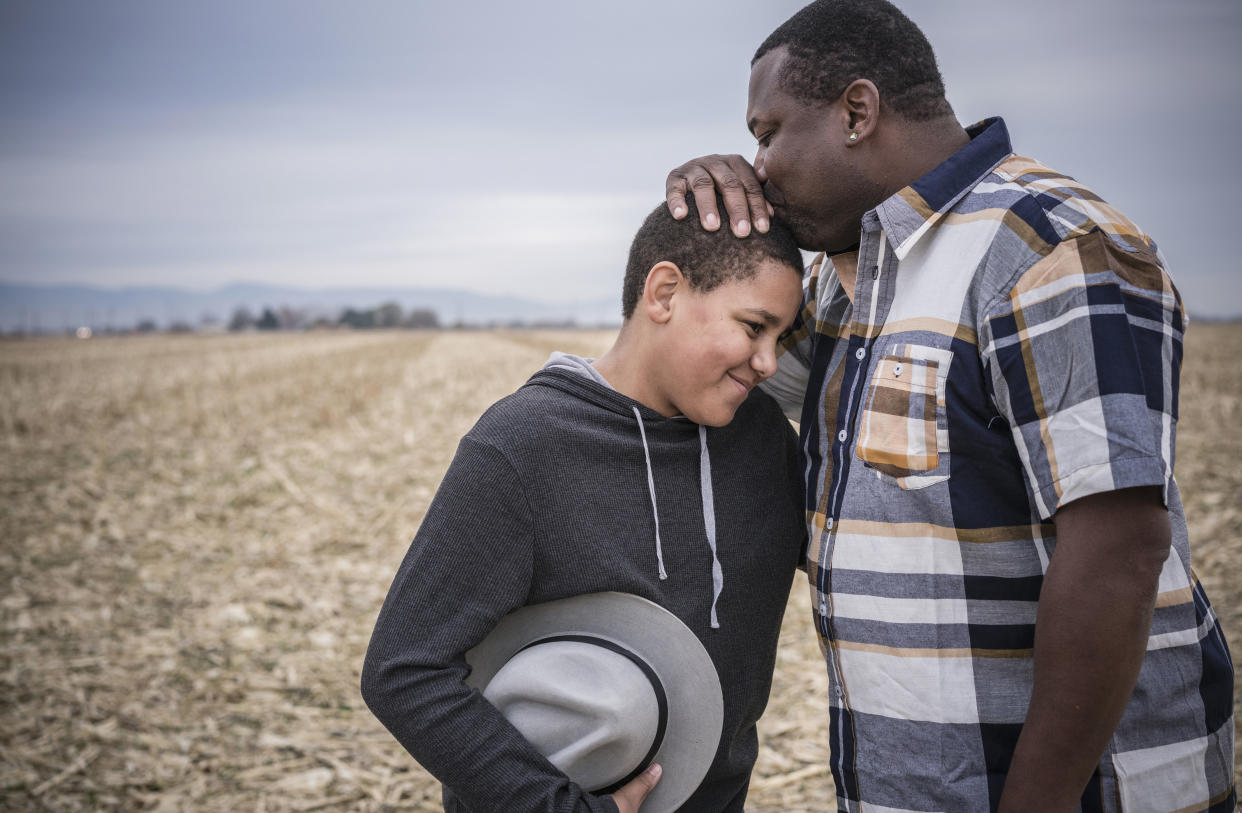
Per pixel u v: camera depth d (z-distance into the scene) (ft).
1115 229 4.47
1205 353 90.12
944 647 4.79
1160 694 4.78
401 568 5.09
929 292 4.79
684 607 5.31
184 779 12.69
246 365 101.71
